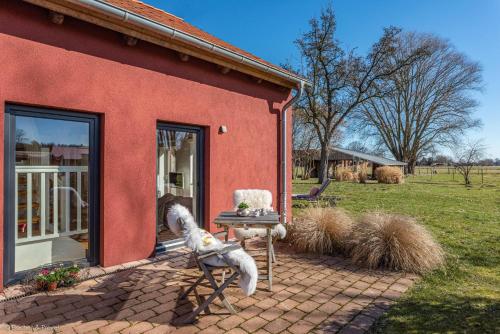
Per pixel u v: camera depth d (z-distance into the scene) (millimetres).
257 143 6605
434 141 38969
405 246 4410
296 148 31516
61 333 2682
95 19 3910
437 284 3838
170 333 2705
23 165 3756
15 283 3650
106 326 2807
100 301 3307
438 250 4633
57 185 4082
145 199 4699
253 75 6191
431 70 37875
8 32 3430
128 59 4473
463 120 37219
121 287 3670
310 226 5371
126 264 4441
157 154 5074
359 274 4191
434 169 45188
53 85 3760
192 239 3037
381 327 2811
